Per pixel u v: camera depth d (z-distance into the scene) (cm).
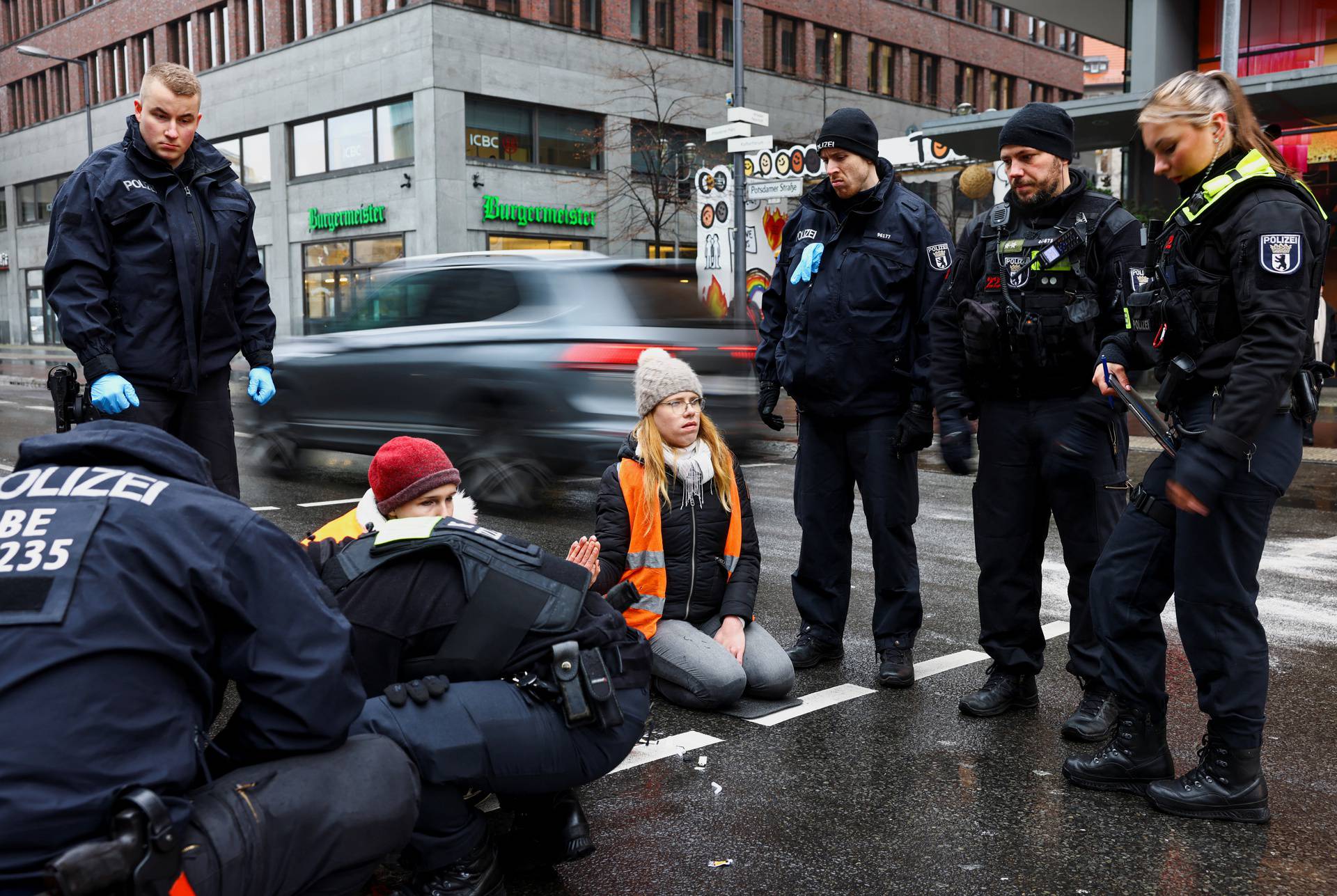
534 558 255
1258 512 297
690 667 391
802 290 433
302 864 200
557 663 244
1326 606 543
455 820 246
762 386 466
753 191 1817
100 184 394
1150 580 323
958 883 271
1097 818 309
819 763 348
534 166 2764
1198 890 268
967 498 861
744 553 416
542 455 706
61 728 168
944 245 412
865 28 3591
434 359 766
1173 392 303
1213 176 296
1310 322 285
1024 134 358
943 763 348
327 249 2894
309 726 197
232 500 199
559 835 271
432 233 2603
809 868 279
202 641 187
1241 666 303
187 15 3278
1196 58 1917
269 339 445
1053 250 361
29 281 4181
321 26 2820
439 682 242
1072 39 4566
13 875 165
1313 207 287
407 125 2669
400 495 291
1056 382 373
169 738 179
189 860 181
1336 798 322
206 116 3195
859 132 410
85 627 172
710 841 294
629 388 688
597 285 713
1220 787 308
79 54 3766
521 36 2708
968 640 489
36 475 190
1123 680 327
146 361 401
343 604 245
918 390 416
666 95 3022
